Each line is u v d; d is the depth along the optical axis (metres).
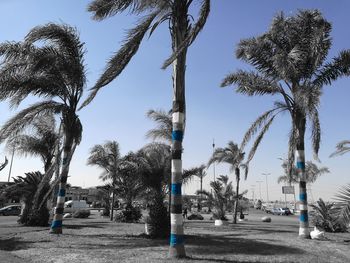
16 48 15.09
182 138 11.11
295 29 17.73
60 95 16.62
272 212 69.44
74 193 91.81
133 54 10.68
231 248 12.12
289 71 16.72
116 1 11.34
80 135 16.98
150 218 15.52
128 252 11.11
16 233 16.67
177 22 11.43
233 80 18.42
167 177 17.48
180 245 10.25
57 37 16.31
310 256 10.95
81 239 14.39
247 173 31.11
